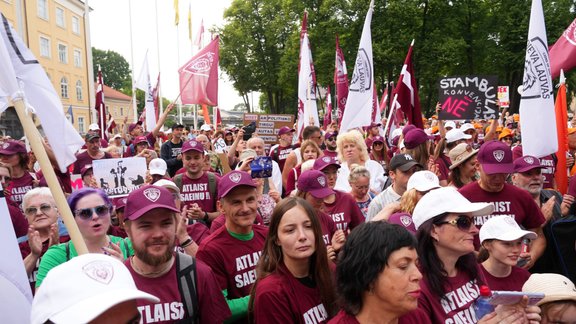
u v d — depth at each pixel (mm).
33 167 8945
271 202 5441
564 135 6590
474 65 37344
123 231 4777
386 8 34875
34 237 3836
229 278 3705
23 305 2861
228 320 3557
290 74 40469
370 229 2363
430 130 14211
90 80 20250
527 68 6016
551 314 2797
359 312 2387
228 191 3703
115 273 1920
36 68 3773
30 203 4238
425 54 33906
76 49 44438
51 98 3795
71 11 43406
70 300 1793
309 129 8273
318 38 37594
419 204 3070
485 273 3426
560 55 7031
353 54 35531
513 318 2650
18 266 2895
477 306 2768
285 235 3049
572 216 4562
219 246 3754
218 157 8984
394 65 35062
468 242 2906
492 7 36656
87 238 3654
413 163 5062
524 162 5230
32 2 35750
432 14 34875
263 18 45531
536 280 2926
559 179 6590
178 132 10875
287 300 3025
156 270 2941
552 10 34844
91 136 8086
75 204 3650
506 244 3289
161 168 6512
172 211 2891
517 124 17984
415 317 2621
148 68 16953
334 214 5047
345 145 6922
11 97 2910
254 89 46812
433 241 2988
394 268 2248
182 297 2926
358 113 8117
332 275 3117
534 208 4578
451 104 8711
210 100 11836
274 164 7762
